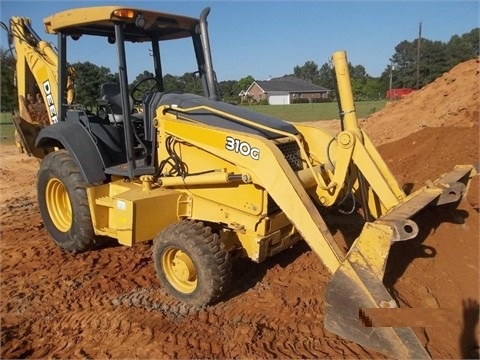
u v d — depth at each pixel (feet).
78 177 16.25
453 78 39.17
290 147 14.66
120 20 14.65
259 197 13.29
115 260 17.28
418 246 14.37
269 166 12.57
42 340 12.40
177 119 14.98
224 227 14.34
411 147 28.17
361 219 17.06
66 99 17.80
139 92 17.71
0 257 17.72
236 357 11.28
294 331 12.21
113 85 17.61
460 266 14.23
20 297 14.65
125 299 14.33
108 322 13.05
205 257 12.96
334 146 14.66
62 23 16.16
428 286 13.02
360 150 12.51
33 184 32.89
